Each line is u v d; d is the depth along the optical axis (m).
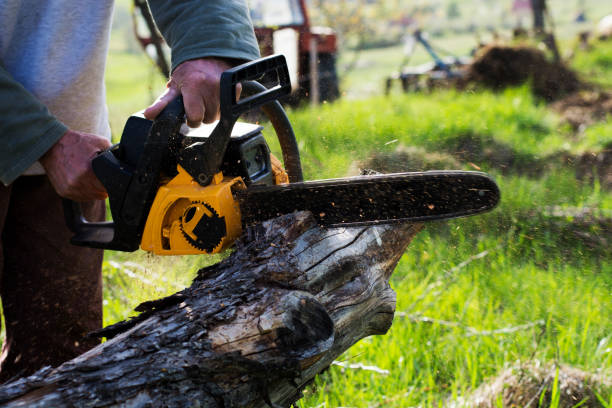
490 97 10.00
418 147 5.28
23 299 2.15
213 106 1.76
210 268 1.58
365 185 1.68
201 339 1.35
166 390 1.28
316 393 2.35
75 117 2.02
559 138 7.25
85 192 1.82
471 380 2.42
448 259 3.42
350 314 1.63
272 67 1.73
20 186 2.06
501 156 5.91
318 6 16.86
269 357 1.36
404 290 3.13
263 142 1.82
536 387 2.19
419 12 42.81
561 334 2.65
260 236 1.61
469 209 1.65
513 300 3.06
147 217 1.76
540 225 3.88
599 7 52.59
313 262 1.60
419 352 2.67
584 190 4.73
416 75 13.37
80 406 1.21
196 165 1.67
